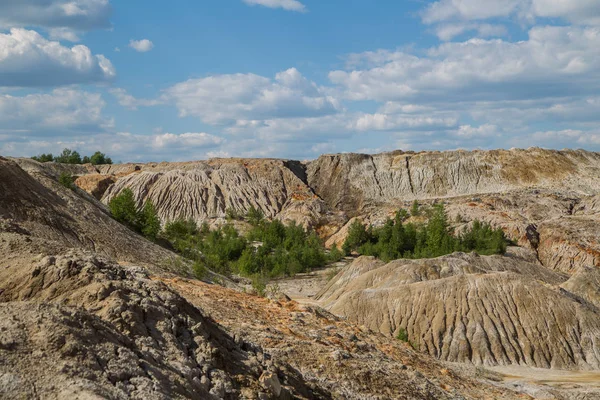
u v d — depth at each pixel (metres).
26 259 16.17
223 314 25.02
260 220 148.62
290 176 184.38
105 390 10.41
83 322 12.17
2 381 9.77
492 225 135.88
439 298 69.81
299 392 17.09
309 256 117.06
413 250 123.50
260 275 94.06
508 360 62.03
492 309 67.56
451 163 187.88
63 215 55.03
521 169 182.50
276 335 23.39
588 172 179.75
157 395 11.14
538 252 125.56
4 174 52.50
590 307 69.25
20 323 11.30
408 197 179.50
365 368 22.14
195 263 59.00
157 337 13.95
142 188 164.12
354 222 136.25
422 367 28.38
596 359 61.34
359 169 191.38
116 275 15.91
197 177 173.62
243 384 14.62
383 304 70.69
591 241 122.62
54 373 10.34
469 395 25.97
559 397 39.56
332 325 28.94
